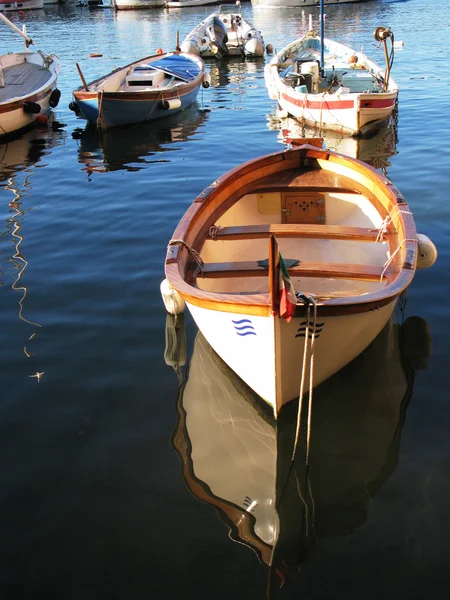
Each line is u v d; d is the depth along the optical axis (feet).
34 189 37.78
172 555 13.24
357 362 19.58
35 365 19.80
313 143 30.07
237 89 69.62
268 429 17.24
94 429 17.02
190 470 15.57
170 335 21.40
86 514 14.33
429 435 16.35
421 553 13.06
